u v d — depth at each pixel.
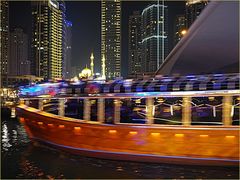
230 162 15.45
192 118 17.66
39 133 20.97
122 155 17.39
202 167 15.86
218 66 15.45
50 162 18.02
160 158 16.58
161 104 18.28
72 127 18.91
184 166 16.14
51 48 192.00
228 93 15.59
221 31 15.01
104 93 18.45
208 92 15.97
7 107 54.31
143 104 18.81
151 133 16.73
